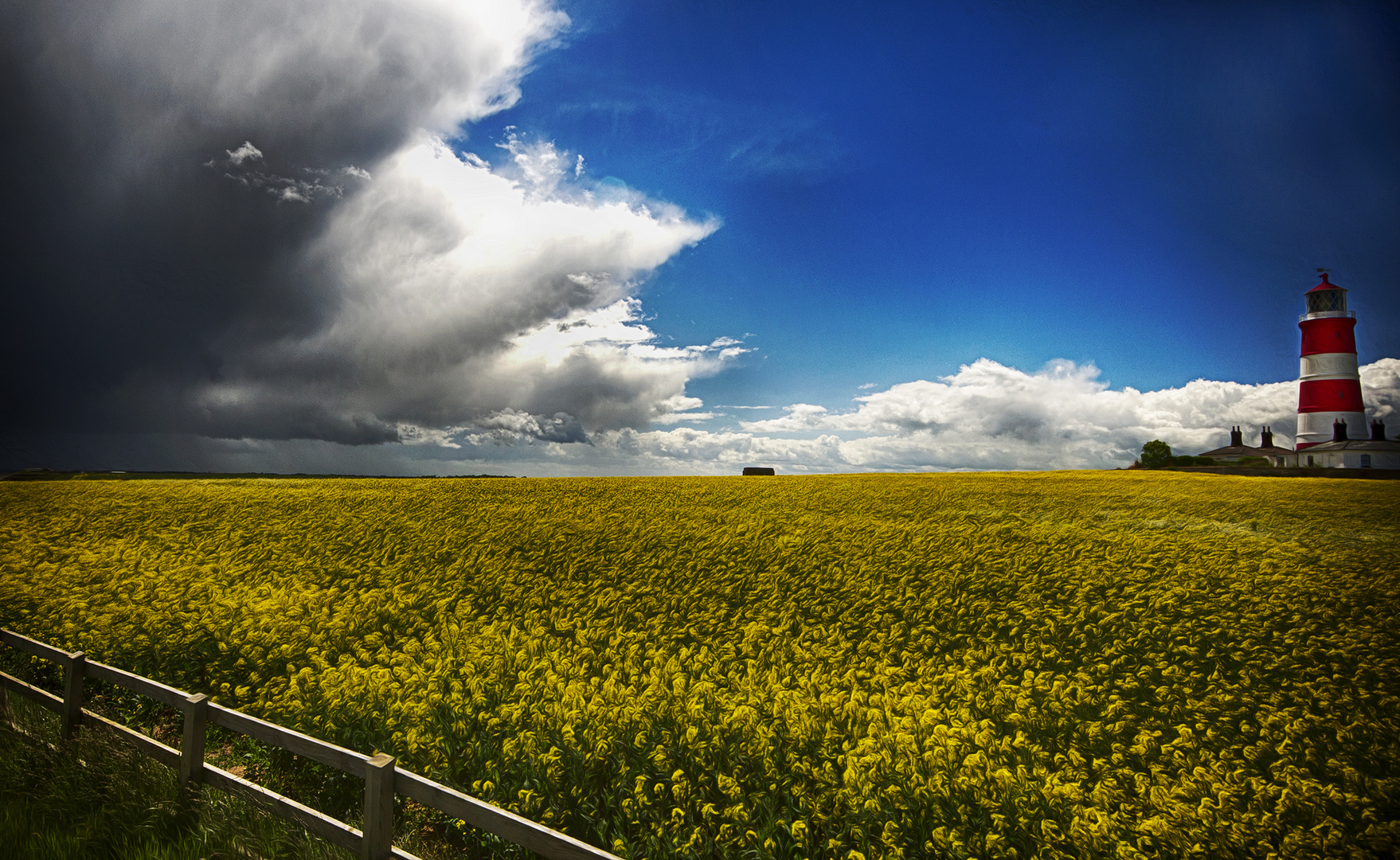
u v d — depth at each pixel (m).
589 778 6.67
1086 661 10.49
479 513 24.16
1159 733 7.88
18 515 22.05
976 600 13.70
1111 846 5.75
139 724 8.34
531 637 10.32
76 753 6.23
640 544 18.44
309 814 5.20
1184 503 31.53
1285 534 23.19
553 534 19.81
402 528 20.55
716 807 6.33
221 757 7.58
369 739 7.31
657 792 6.39
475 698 7.98
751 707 7.50
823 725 7.43
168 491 29.67
